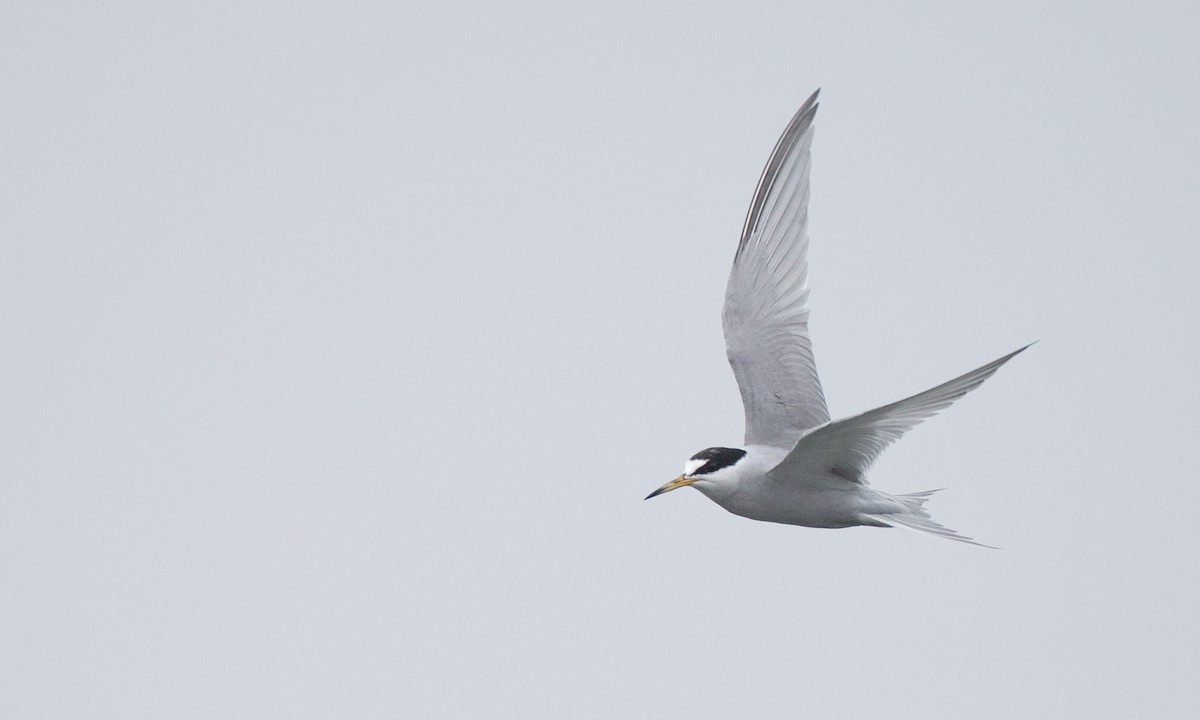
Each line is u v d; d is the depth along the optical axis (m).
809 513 12.62
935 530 12.23
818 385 13.83
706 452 12.98
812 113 14.41
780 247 14.34
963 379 10.06
